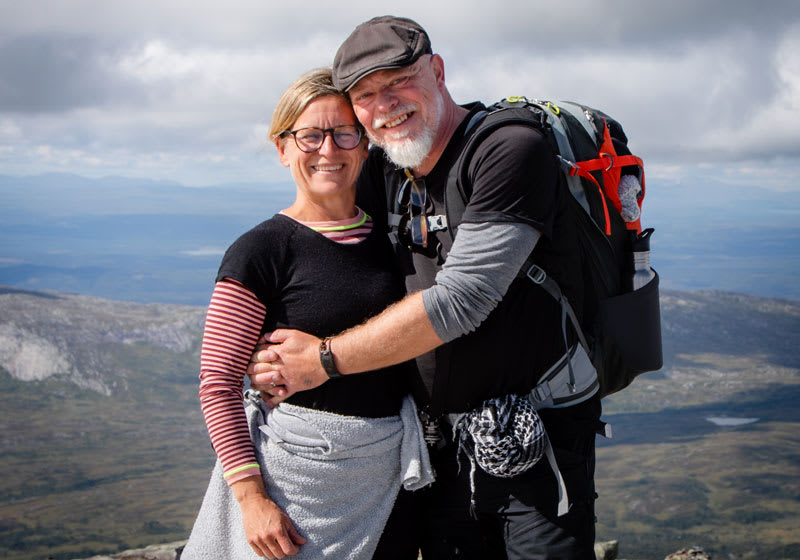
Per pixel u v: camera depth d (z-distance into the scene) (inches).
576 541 94.8
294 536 89.0
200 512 94.8
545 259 93.7
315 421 90.5
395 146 93.7
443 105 96.5
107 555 167.3
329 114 94.5
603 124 101.0
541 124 92.3
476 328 94.3
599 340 101.3
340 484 90.9
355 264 94.7
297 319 91.4
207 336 90.2
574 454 96.7
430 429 99.5
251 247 90.8
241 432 89.7
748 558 6614.2
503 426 90.7
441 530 102.1
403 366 99.7
